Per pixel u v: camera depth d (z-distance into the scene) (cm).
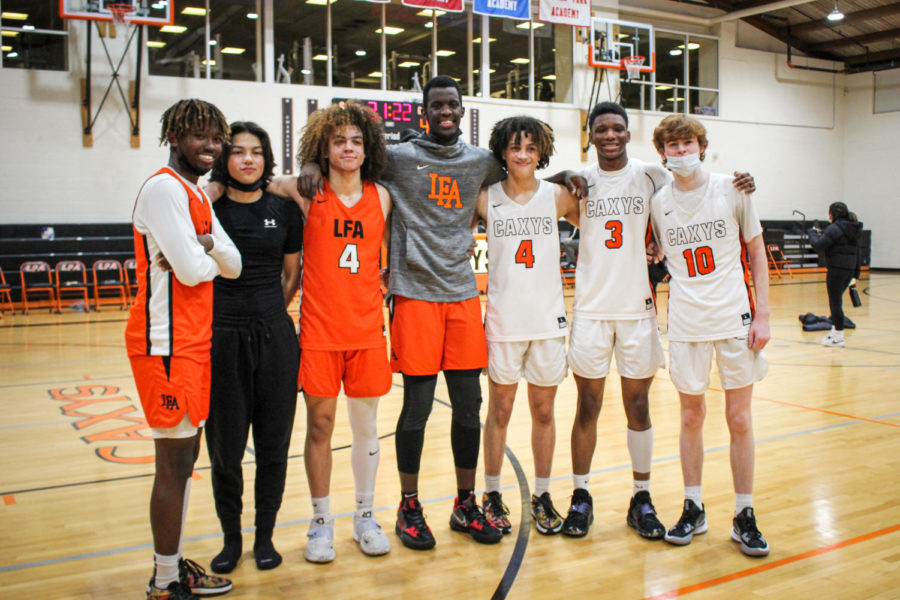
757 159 1919
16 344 808
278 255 258
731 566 257
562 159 1591
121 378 623
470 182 281
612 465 375
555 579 247
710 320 276
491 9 1311
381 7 1427
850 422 467
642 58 1598
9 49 1162
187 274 213
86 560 263
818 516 303
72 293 1173
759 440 425
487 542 279
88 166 1205
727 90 1852
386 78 1455
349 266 263
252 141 249
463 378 281
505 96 1552
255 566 260
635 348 287
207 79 1285
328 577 250
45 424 470
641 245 291
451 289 275
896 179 1984
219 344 245
